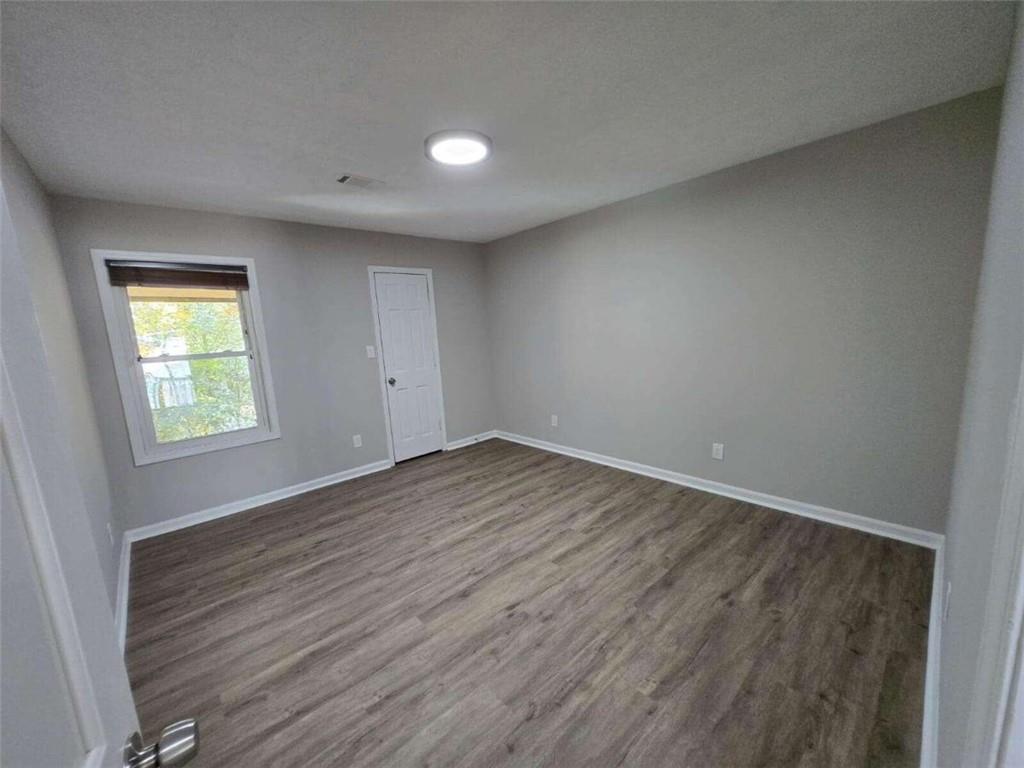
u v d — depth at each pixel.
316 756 1.36
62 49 1.30
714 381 3.06
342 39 1.35
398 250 4.14
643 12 1.30
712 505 2.98
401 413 4.28
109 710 0.55
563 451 4.34
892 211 2.21
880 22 1.39
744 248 2.77
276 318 3.44
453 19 1.29
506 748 1.37
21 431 0.46
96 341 2.71
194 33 1.28
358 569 2.42
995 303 1.10
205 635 1.93
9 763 0.36
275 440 3.48
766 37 1.45
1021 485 0.42
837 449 2.57
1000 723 0.45
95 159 2.08
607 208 3.49
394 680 1.64
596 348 3.81
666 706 1.48
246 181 2.50
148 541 2.87
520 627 1.89
